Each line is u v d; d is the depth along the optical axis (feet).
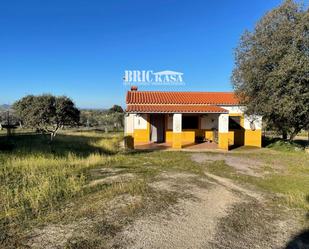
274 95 63.77
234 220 24.17
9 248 18.21
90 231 20.63
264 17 69.77
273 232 22.43
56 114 71.61
